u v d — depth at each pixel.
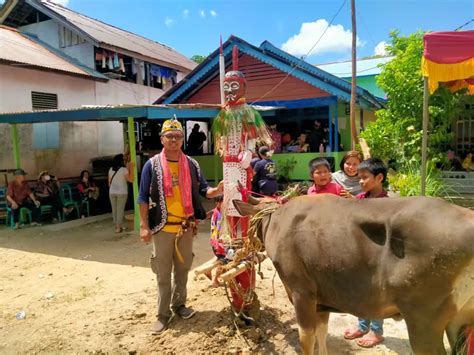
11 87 11.48
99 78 13.55
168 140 4.03
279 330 4.01
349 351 3.65
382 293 2.34
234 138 4.00
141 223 4.08
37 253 7.23
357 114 13.30
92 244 7.81
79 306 4.80
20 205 9.60
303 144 12.10
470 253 2.06
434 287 2.14
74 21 15.62
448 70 5.54
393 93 9.33
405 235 2.23
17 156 10.38
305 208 2.79
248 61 12.32
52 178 10.41
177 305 4.30
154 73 17.30
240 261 3.66
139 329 4.16
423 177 5.89
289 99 11.89
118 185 8.67
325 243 2.57
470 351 2.24
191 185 4.21
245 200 3.96
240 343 3.80
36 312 4.69
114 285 5.49
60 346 3.93
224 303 4.59
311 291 2.76
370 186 3.28
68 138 13.07
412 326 2.24
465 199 8.20
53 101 12.72
